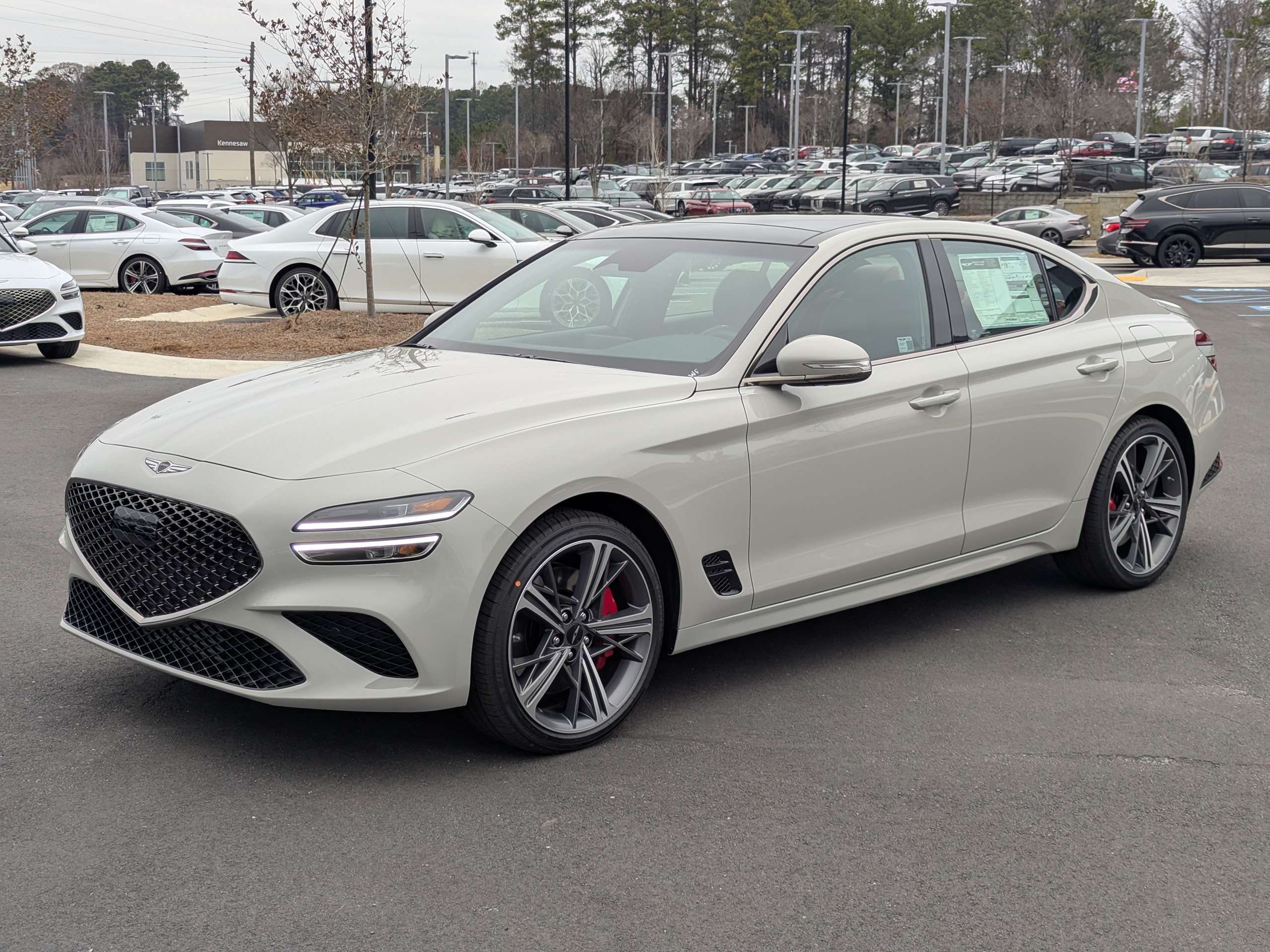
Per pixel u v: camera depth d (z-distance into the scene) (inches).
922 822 131.6
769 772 142.7
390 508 129.3
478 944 107.2
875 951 107.7
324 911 111.7
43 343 484.4
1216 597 214.7
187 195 2272.4
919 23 4842.5
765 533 161.9
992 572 230.8
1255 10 3494.1
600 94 3683.6
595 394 150.4
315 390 154.8
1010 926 112.0
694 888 117.1
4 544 233.8
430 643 131.8
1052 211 1387.8
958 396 181.8
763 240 182.1
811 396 164.4
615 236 199.5
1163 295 865.5
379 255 619.2
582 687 147.0
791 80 4950.8
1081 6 4269.2
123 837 124.3
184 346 531.8
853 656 182.9
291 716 155.8
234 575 131.2
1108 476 207.2
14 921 108.9
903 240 185.5
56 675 168.1
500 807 132.4
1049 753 149.9
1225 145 2632.9
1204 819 133.7
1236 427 383.6
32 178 3144.7
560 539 139.8
